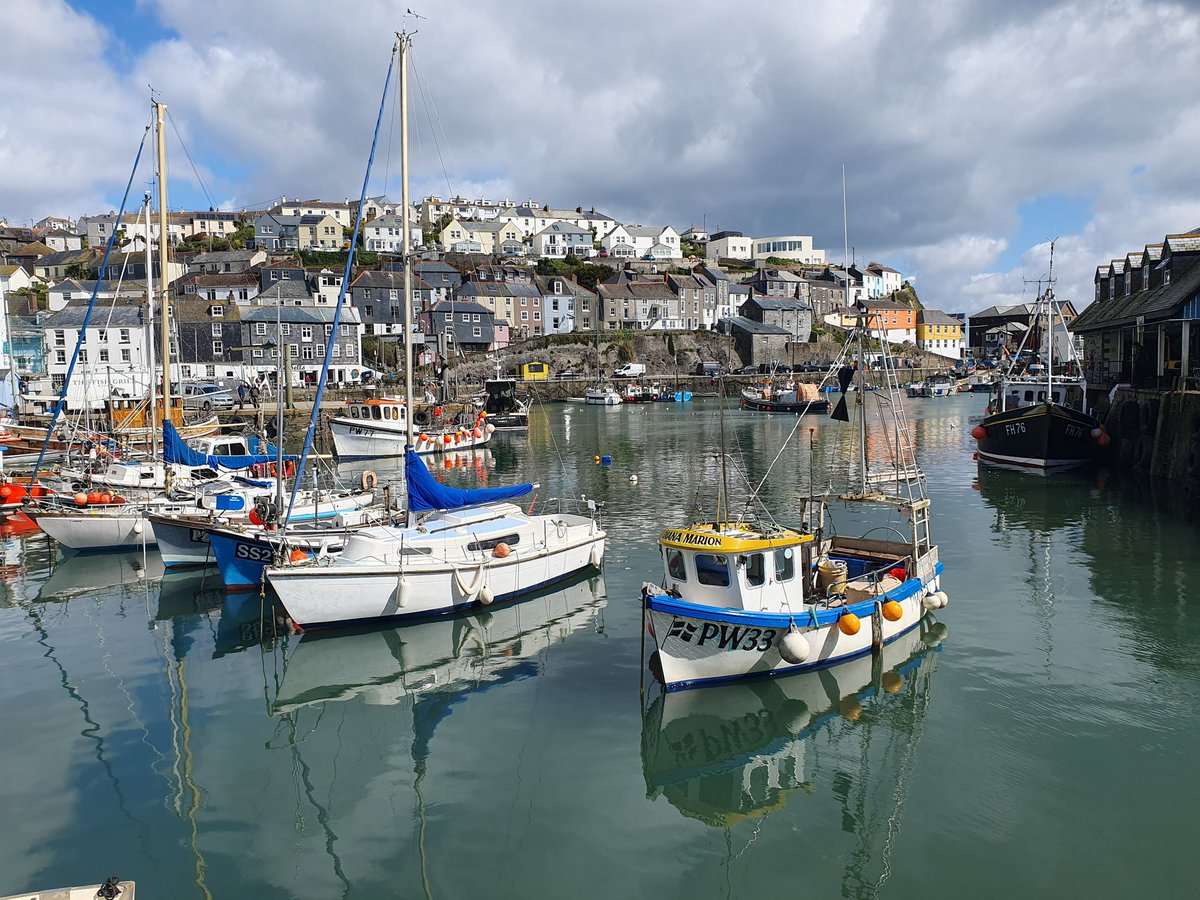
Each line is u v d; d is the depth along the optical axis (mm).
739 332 117062
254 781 11664
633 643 16828
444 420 56531
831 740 12453
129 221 126500
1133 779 11172
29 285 103500
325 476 39656
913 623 16438
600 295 116688
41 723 13562
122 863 9719
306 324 78125
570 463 45656
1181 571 21031
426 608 17953
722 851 9828
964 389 109062
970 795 10898
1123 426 39250
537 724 13305
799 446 51969
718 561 13711
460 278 110250
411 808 10898
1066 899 8766
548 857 9758
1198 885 8969
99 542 24672
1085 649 15828
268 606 19562
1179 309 34469
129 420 38062
